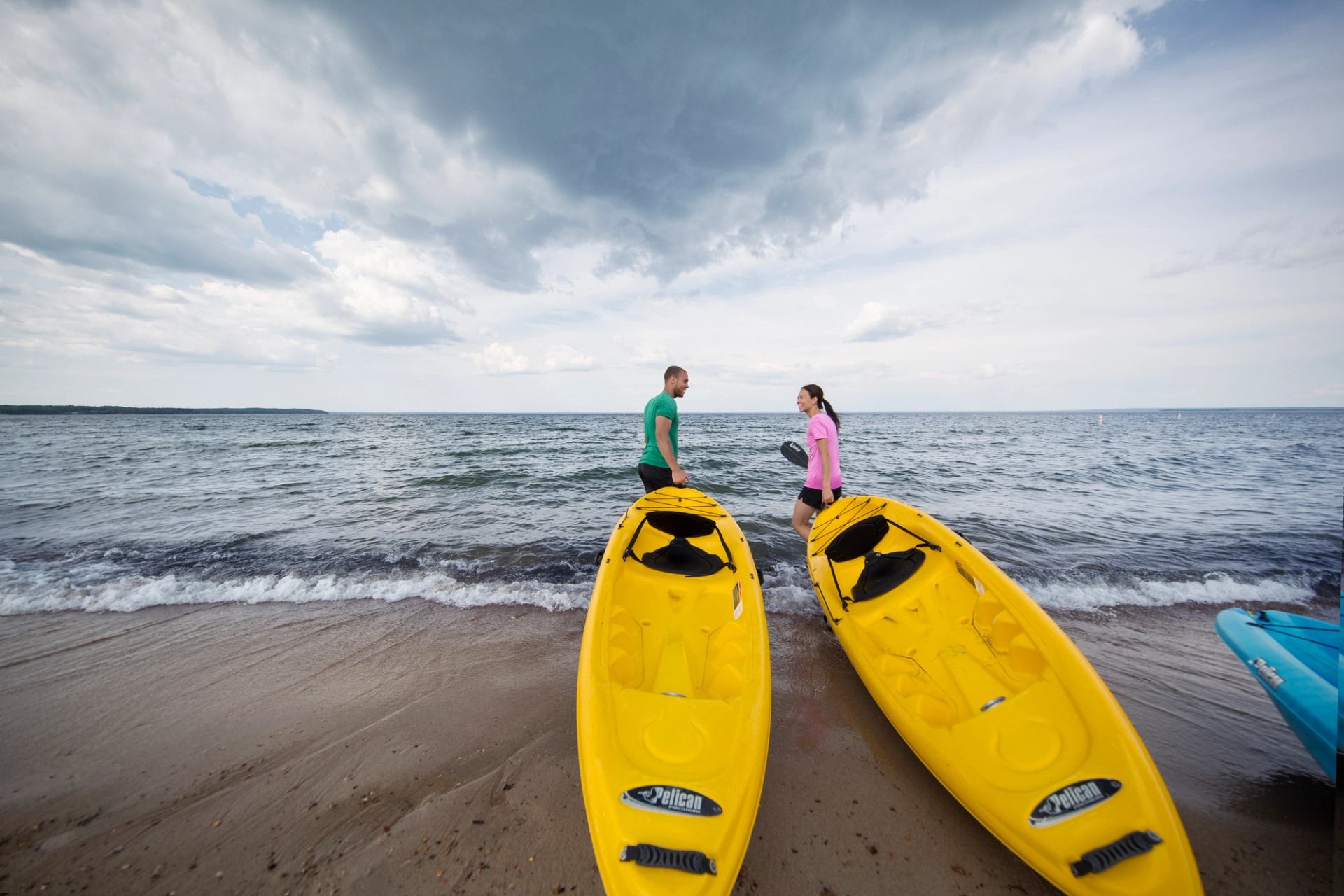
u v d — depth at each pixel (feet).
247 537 22.35
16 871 6.33
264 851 6.59
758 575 11.12
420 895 5.94
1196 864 5.73
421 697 10.11
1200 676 10.80
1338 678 6.99
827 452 15.14
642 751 6.48
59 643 12.60
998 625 9.19
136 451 66.49
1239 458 56.03
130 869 6.36
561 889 5.99
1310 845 6.57
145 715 9.64
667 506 14.46
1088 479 38.78
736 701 7.36
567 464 49.85
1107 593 15.60
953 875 6.15
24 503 30.53
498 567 18.25
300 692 10.36
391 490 34.86
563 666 11.31
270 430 125.90
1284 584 16.21
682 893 5.01
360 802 7.39
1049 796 6.05
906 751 8.45
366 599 15.38
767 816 7.07
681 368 15.76
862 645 9.68
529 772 7.91
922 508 27.61
